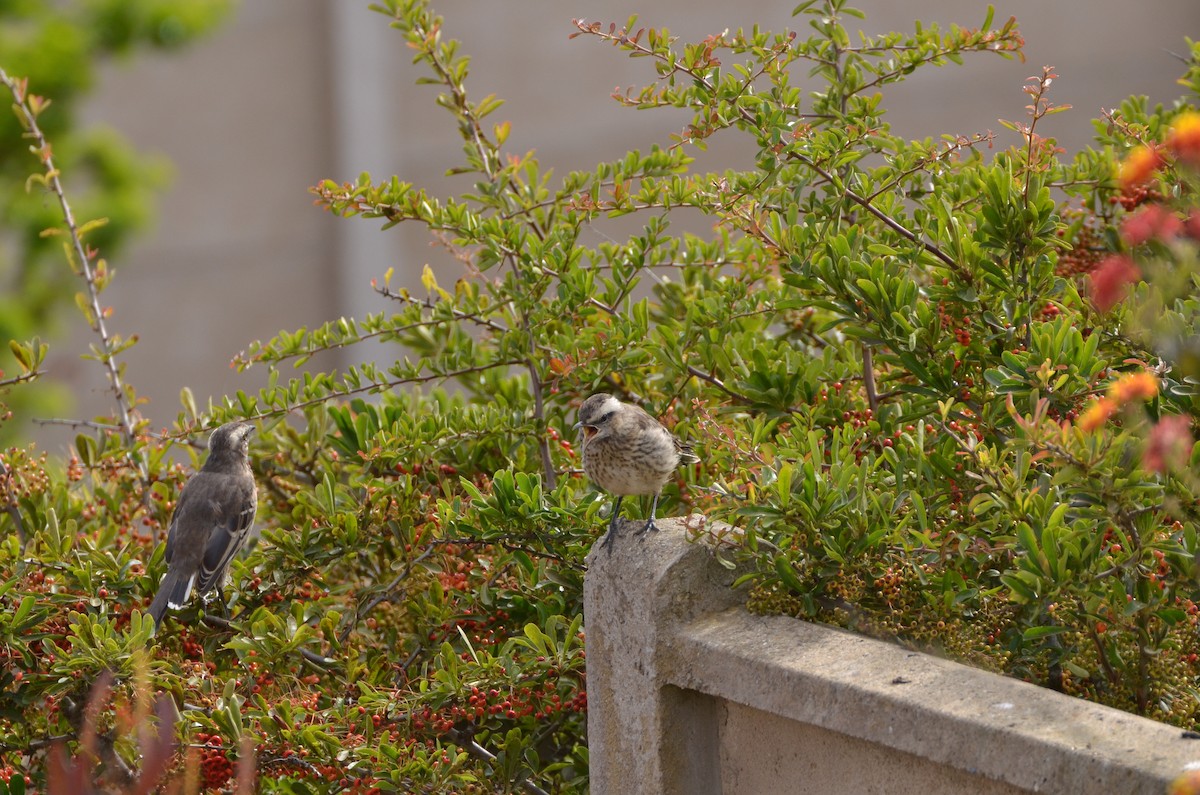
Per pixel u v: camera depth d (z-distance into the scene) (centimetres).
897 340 902
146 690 884
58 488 1181
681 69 975
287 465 1250
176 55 3020
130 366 3431
